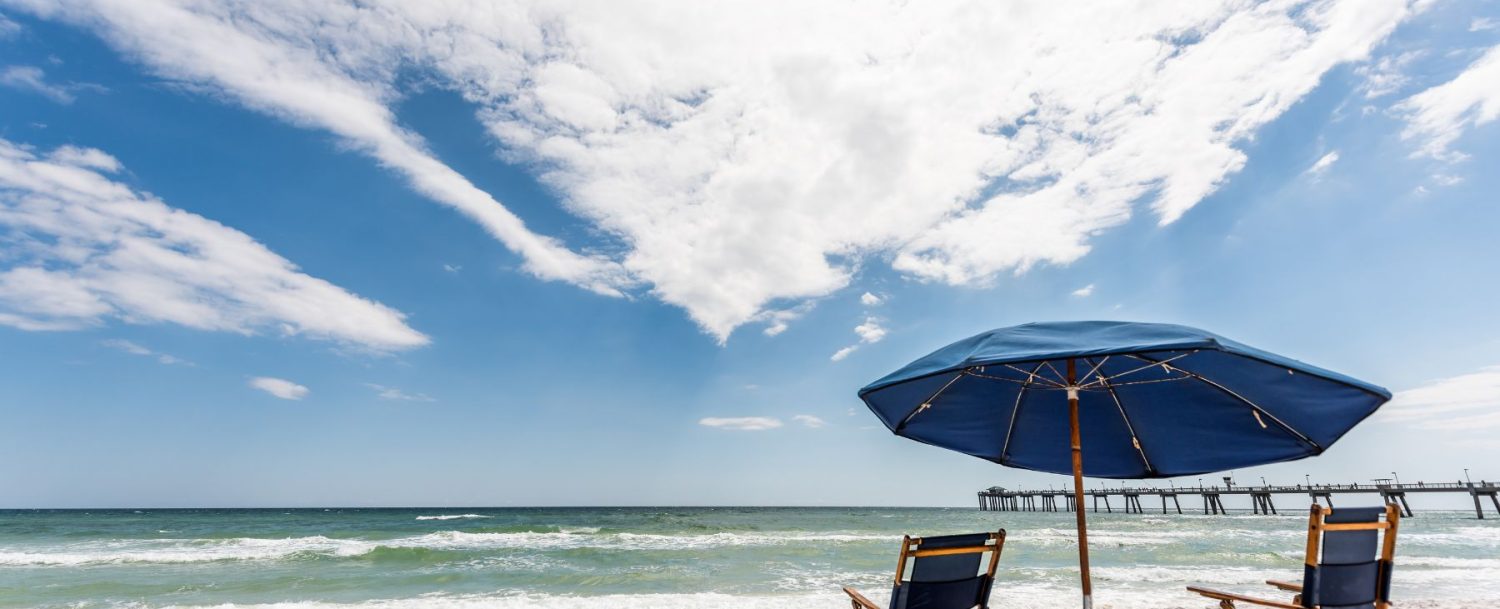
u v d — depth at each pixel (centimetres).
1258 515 6306
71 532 3294
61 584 1310
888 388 406
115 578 1408
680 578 1396
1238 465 409
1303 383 342
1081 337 322
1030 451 462
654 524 4247
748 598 1090
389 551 1886
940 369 329
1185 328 322
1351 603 392
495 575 1445
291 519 5247
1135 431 434
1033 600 1051
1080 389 423
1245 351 299
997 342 333
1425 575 1403
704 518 5788
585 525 4075
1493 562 1697
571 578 1384
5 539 2647
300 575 1453
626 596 1116
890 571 1519
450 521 4800
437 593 1209
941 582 413
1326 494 5794
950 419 446
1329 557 392
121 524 4322
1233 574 1391
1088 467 456
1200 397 404
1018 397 448
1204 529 3497
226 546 2220
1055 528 3666
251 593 1213
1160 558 1791
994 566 432
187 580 1375
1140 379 411
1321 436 362
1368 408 332
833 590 1236
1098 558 1800
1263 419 385
